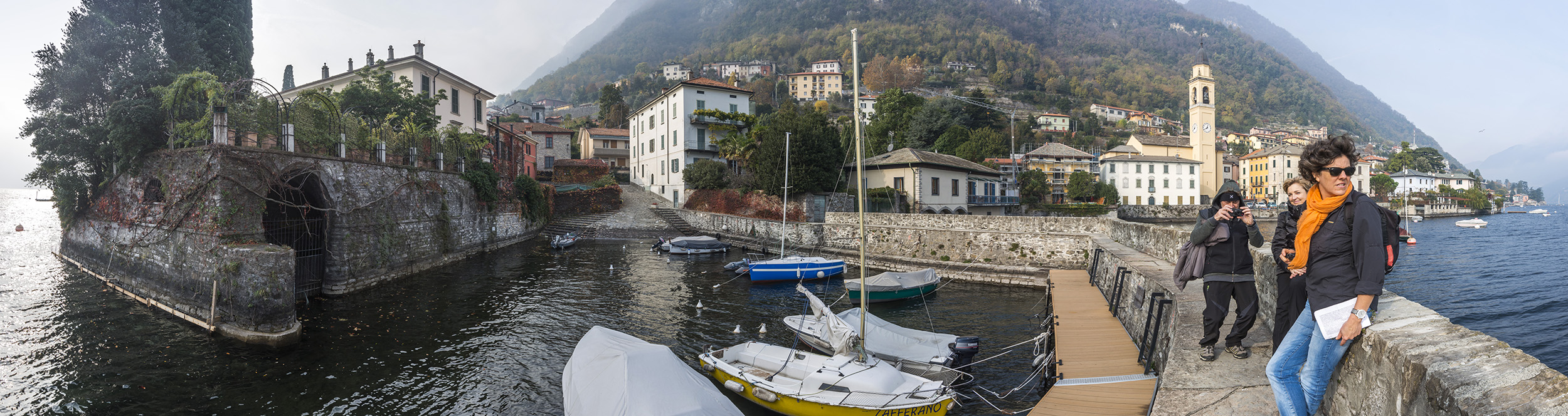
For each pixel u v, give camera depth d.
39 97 22.19
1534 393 2.77
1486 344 3.27
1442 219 108.38
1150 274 11.72
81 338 15.98
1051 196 86.19
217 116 17.88
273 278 16.23
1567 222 98.81
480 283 26.36
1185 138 99.12
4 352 14.69
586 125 119.88
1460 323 25.53
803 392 12.04
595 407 9.94
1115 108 172.38
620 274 30.20
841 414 11.49
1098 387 8.30
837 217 38.25
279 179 19.25
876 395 11.58
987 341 18.17
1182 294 9.48
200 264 17.58
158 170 20.25
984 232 30.86
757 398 12.44
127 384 12.98
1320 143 3.92
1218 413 5.21
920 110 85.62
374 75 37.28
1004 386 14.12
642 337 18.16
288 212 21.92
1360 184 106.69
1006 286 28.45
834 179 45.91
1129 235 18.53
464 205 34.53
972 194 55.16
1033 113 165.62
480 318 19.86
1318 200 3.99
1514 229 81.56
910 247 33.94
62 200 25.98
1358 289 3.68
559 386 13.86
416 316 19.86
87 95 22.20
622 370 10.59
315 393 13.01
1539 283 33.31
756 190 47.09
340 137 23.03
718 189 52.44
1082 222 27.83
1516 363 3.01
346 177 22.69
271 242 21.22
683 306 22.86
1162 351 9.03
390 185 25.94
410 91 39.44
